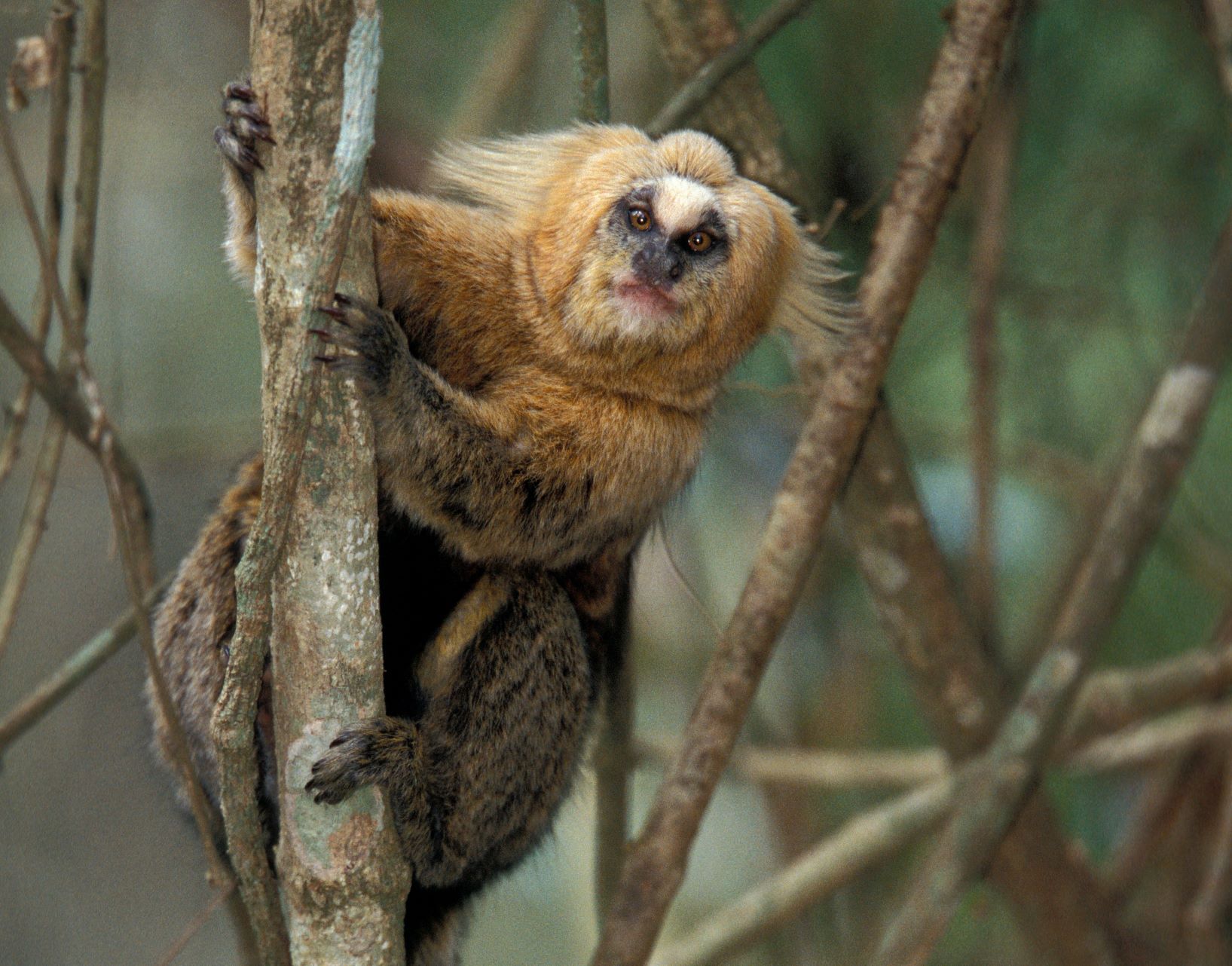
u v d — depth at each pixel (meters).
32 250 16.69
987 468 11.78
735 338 9.10
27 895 17.77
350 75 6.05
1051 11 13.47
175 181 16.39
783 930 13.20
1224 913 12.05
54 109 8.07
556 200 8.96
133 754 13.94
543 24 12.77
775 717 14.98
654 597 15.23
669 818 8.38
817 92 13.36
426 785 7.97
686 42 9.56
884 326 8.62
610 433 8.59
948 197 8.83
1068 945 11.79
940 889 9.97
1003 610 15.51
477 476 7.97
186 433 14.09
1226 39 10.09
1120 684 11.89
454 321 8.71
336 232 6.04
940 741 11.07
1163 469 10.16
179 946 6.82
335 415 6.48
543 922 17.77
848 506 10.17
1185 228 13.80
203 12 15.87
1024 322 14.32
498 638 8.44
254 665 6.32
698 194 8.78
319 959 6.72
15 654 17.80
